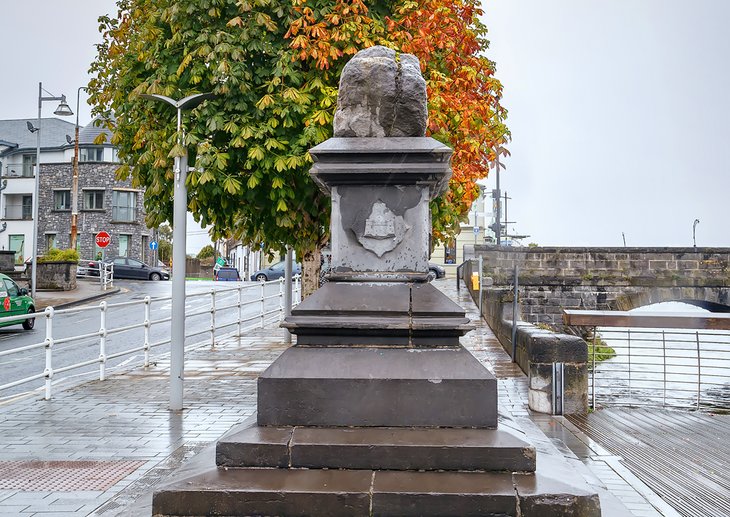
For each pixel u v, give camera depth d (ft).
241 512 13.50
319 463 14.56
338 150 17.40
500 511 13.23
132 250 181.78
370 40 31.55
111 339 58.75
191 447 23.32
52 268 112.27
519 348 40.34
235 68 29.27
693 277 100.27
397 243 17.58
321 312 16.63
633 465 21.98
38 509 17.11
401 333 16.22
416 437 14.87
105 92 35.58
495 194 151.02
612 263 102.01
